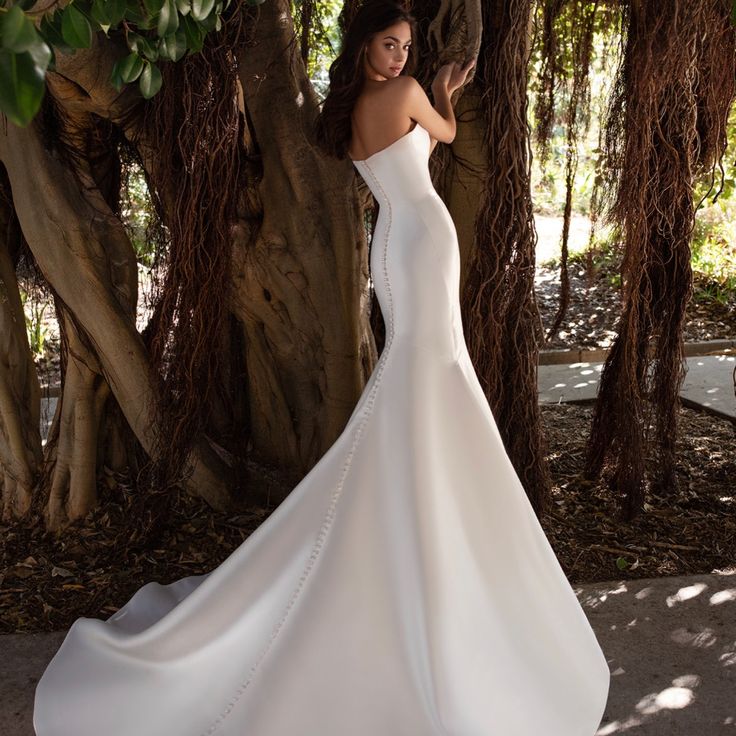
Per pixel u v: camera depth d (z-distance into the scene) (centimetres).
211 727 269
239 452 444
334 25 609
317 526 278
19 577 388
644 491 443
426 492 269
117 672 290
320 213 386
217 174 346
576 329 802
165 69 336
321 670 265
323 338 411
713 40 400
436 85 309
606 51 479
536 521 292
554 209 1166
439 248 283
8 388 436
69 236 385
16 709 295
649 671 313
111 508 434
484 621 276
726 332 794
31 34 123
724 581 378
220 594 284
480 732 258
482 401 291
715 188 665
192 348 365
